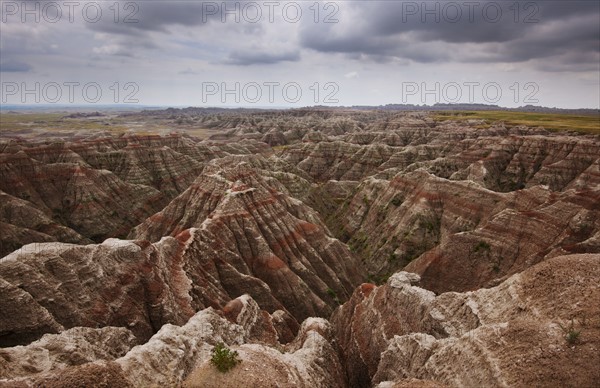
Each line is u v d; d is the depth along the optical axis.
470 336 29.14
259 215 78.56
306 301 66.62
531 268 34.69
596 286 29.05
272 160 142.75
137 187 122.19
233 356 30.44
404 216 89.81
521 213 68.38
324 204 119.06
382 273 82.62
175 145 151.25
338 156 155.50
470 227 80.00
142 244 51.69
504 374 24.52
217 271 62.31
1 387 23.66
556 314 28.34
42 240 89.44
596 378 22.30
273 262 69.88
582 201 66.31
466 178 120.94
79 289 41.91
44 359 30.36
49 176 110.62
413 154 144.25
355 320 53.06
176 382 29.16
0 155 105.56
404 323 43.41
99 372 25.98
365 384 43.88
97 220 105.25
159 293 48.00
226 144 183.25
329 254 80.50
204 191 88.38
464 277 65.50
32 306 37.59
